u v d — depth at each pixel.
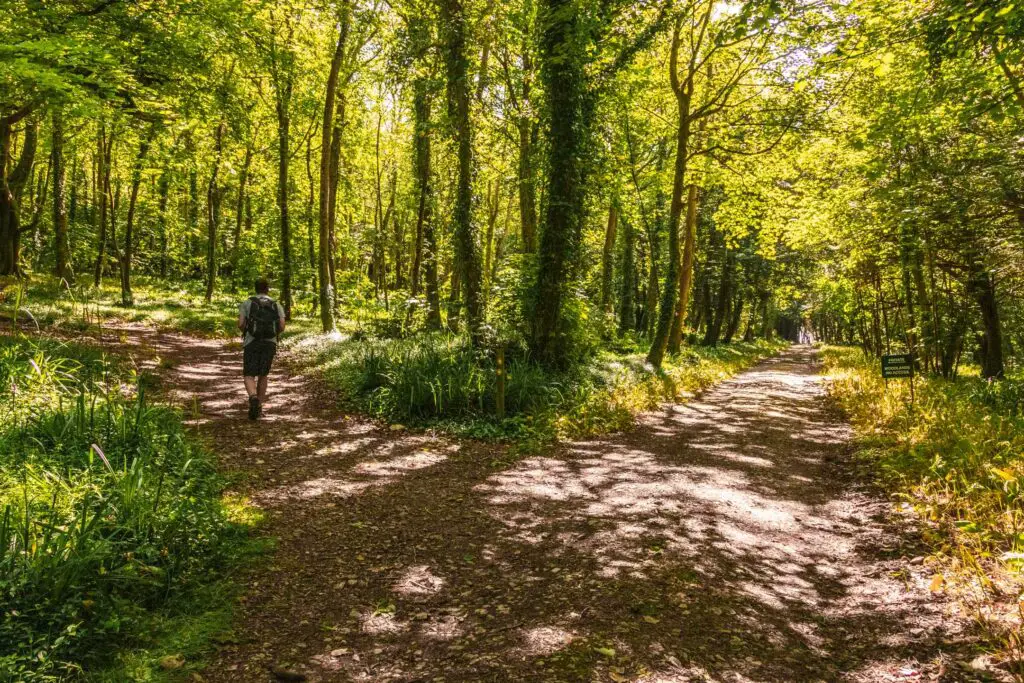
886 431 8.99
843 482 6.91
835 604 3.92
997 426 7.71
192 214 34.62
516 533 4.98
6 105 9.84
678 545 4.70
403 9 13.95
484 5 13.23
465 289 14.38
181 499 4.51
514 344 11.49
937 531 4.88
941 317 17.34
